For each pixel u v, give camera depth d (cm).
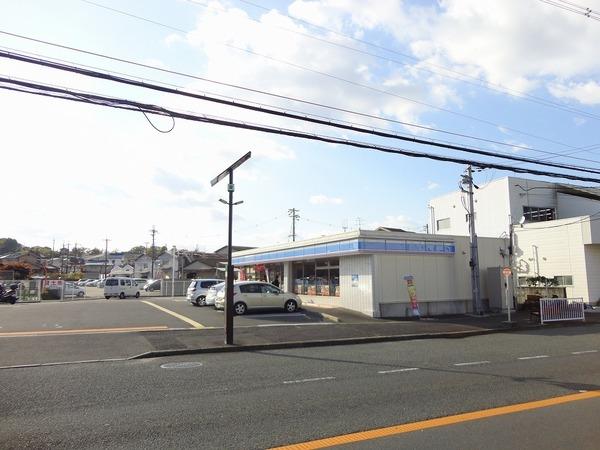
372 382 882
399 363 1096
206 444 554
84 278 10831
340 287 2456
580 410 684
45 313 2350
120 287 4300
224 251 8962
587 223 2817
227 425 623
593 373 968
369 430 598
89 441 568
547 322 2070
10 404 738
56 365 1088
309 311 2344
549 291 2922
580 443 541
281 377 935
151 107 1077
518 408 696
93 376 955
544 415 658
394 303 2256
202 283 2984
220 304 2452
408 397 765
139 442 563
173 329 1705
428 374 959
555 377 926
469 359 1151
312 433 588
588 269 2819
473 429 597
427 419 644
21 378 936
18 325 1841
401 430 596
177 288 5100
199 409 700
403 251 2303
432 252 2402
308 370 1011
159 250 12794
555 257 3000
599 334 1725
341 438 568
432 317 2261
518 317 2252
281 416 661
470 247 2512
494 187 3744
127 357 1187
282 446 544
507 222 3616
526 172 1678
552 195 3784
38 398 773
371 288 2216
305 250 2669
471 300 2547
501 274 2556
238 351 1329
